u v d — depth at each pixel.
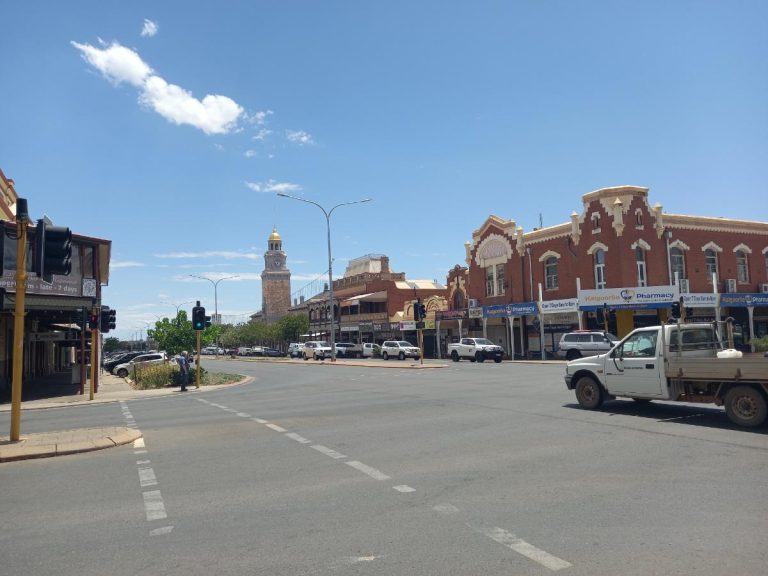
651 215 42.19
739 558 4.70
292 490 7.15
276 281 146.12
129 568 4.83
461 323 54.19
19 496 7.29
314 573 4.62
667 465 7.86
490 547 5.06
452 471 7.88
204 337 34.75
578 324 43.12
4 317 28.02
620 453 8.67
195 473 8.27
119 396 24.39
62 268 10.53
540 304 43.56
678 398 11.55
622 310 40.69
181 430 12.54
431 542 5.22
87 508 6.66
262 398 20.06
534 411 13.34
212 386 28.62
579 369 13.40
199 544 5.36
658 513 5.86
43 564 4.98
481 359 42.97
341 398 18.50
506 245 50.41
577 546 5.04
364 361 51.56
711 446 9.00
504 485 7.08
